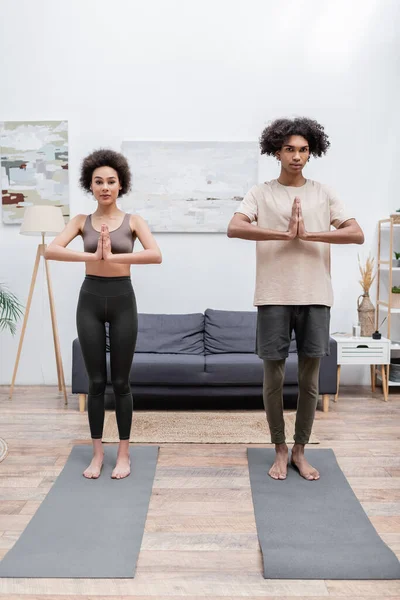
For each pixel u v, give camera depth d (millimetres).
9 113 4242
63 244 2426
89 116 4223
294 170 2379
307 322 2410
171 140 4230
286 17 4180
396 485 2432
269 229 2271
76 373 3541
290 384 3611
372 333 4113
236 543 1938
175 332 3963
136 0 4164
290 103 4227
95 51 4199
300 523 2066
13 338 4355
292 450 2645
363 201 4289
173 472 2580
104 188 2418
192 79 4215
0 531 2008
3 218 4262
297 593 1642
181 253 4312
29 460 2721
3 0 4180
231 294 4344
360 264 4348
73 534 1978
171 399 3967
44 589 1660
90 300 2449
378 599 1611
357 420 3432
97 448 2564
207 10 4176
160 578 1719
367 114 4234
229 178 4230
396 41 4195
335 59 4207
